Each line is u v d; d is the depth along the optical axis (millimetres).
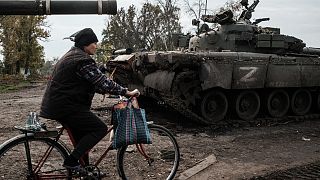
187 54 9891
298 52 12758
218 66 10219
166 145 6684
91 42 4594
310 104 12445
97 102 15328
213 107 10539
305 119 12039
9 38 44000
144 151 5789
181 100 10102
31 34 47062
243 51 12109
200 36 13109
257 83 10891
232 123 10617
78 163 4531
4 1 5727
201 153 7504
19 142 4402
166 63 10016
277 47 11883
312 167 6688
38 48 48188
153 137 7078
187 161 6828
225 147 8086
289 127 10734
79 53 4465
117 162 4973
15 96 19422
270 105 11672
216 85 10195
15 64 47906
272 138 9156
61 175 4559
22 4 5699
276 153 7680
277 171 6398
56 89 4406
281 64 11336
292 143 8656
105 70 5488
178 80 9844
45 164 4625
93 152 7141
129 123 4754
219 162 6906
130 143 4742
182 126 10398
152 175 5707
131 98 4832
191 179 5875
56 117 4410
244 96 11133
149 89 11539
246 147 8148
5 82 33844
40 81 38000
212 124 10367
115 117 4801
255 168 6566
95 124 4531
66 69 4406
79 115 4445
